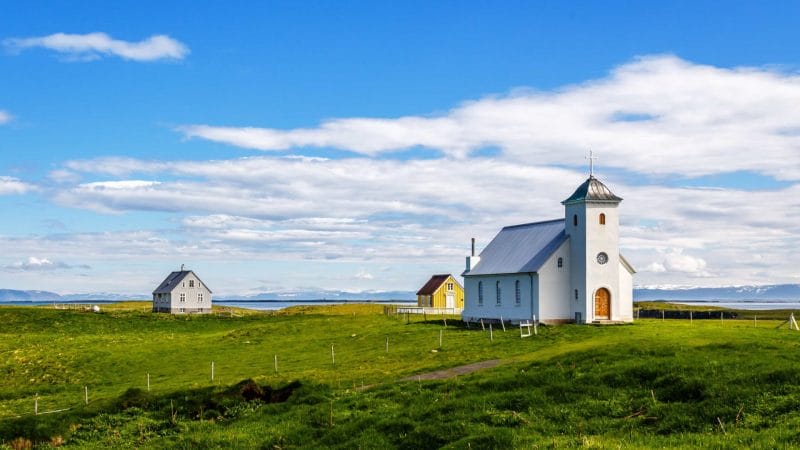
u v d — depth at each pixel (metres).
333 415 37.62
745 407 31.50
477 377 43.28
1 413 52.12
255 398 43.22
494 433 30.88
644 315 128.25
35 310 128.75
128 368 74.31
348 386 47.25
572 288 81.00
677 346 45.16
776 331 61.81
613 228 79.62
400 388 42.66
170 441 36.53
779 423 29.11
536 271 80.06
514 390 38.66
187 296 176.38
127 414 41.31
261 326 102.56
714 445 26.94
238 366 68.94
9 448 36.41
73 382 68.81
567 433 31.50
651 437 29.55
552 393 36.88
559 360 44.88
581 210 79.62
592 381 37.81
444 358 60.25
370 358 64.94
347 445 32.72
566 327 74.06
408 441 32.25
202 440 35.41
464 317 96.25
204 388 45.31
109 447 36.31
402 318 104.94
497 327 82.81
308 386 44.25
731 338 54.88
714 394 33.41
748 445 26.45
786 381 33.88
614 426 32.00
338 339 82.56
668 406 33.12
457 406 36.16
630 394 35.56
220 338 93.81
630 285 81.75
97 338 99.94
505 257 90.75
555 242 83.00
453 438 31.81
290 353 75.44
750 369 36.53
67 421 39.69
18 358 81.31
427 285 144.00
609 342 55.00
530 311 81.81
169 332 114.69
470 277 95.06
